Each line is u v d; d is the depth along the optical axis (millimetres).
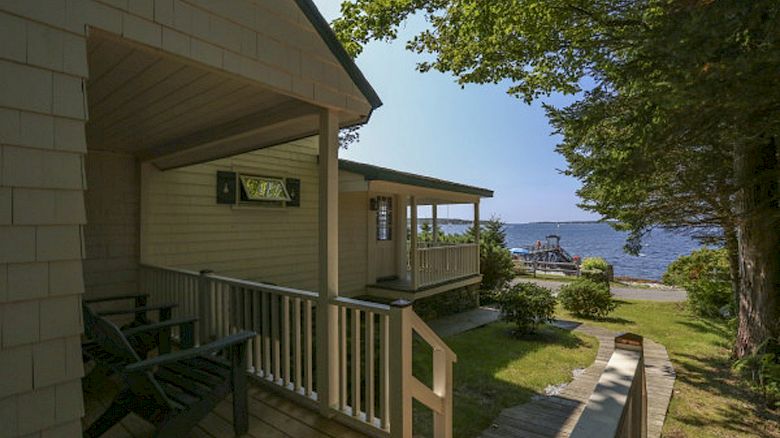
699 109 3141
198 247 5695
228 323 3635
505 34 5746
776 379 4219
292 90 2393
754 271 5160
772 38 2641
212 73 2201
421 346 6035
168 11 1842
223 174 6039
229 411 2725
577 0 4691
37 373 1404
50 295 1438
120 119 3193
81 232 1520
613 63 4176
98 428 2201
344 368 2668
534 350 6055
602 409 1166
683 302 10438
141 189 4949
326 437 2416
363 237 8391
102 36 1666
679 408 4184
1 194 1331
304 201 7312
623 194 4938
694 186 4695
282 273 6910
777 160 4414
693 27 2768
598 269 13633
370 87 2871
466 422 3652
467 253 9273
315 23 2521
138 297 3939
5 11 1360
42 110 1428
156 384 1977
